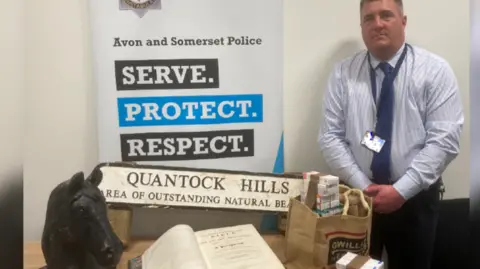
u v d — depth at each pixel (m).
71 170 1.75
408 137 1.59
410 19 1.84
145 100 1.70
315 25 1.78
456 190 1.98
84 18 1.67
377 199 1.53
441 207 1.84
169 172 1.63
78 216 1.03
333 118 1.68
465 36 1.87
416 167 1.54
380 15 1.55
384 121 1.60
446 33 1.87
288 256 1.43
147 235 1.74
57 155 1.74
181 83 1.71
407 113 1.58
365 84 1.64
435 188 1.70
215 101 1.73
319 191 1.34
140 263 1.36
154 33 1.67
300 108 1.83
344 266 1.21
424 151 1.55
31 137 1.71
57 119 1.72
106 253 1.03
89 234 1.04
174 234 1.41
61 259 1.07
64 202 1.04
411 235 1.71
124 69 1.67
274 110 1.77
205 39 1.69
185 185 1.63
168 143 1.73
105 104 1.69
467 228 1.77
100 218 1.05
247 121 1.76
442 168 1.57
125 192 1.59
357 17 1.80
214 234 1.50
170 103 1.71
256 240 1.47
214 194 1.63
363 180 1.61
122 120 1.70
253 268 1.29
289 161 1.87
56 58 1.68
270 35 1.73
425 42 1.86
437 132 1.55
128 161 1.72
